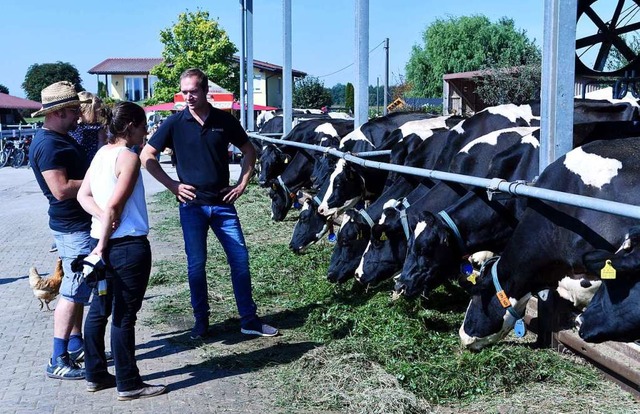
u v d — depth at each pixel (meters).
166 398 4.75
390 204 6.20
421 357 5.14
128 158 4.61
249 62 16.39
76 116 5.18
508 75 21.70
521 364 4.79
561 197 3.69
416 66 38.94
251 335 5.96
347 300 6.71
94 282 4.57
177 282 7.86
